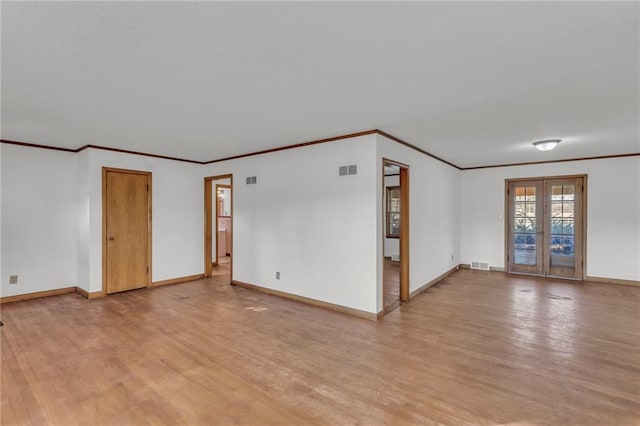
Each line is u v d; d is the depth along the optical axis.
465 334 3.56
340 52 2.14
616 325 3.80
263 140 4.64
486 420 2.12
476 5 1.64
